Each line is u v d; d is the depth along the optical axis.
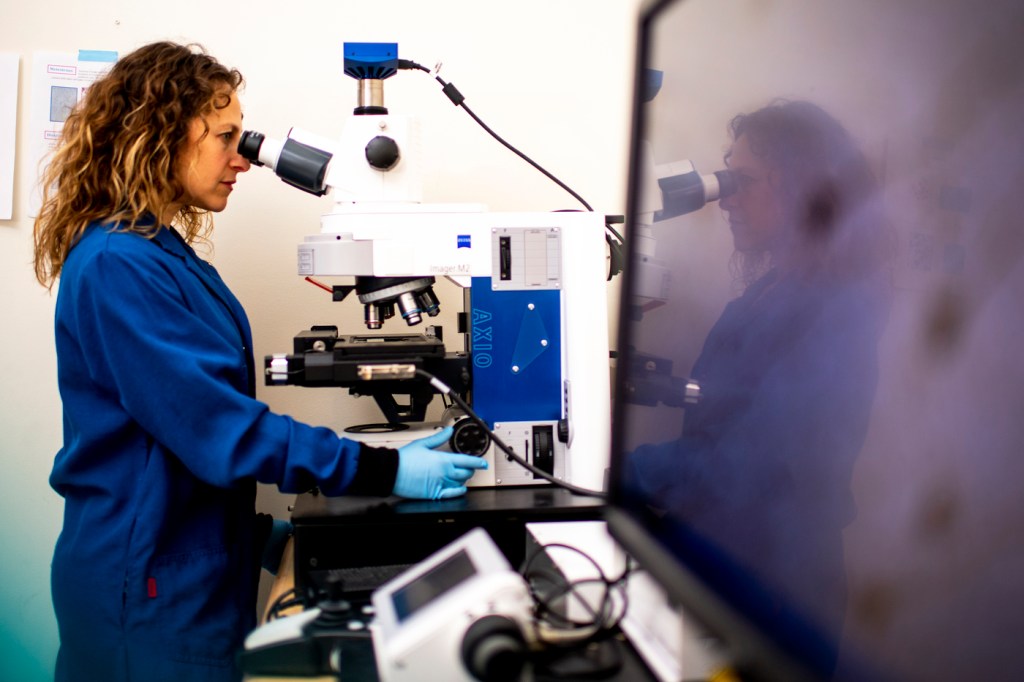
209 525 1.31
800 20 0.62
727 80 0.71
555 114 1.86
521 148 1.85
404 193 1.39
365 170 1.38
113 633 1.25
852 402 0.55
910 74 0.51
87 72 1.74
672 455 0.72
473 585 0.67
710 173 0.71
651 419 0.74
